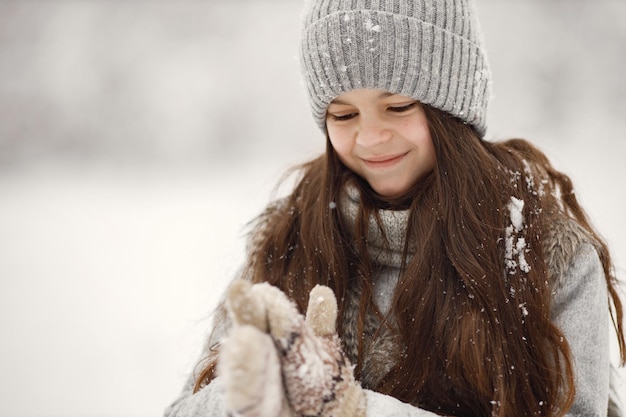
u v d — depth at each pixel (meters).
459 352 1.23
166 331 4.72
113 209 9.38
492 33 14.76
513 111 13.88
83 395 3.92
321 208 1.43
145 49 18.06
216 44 18.11
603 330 1.26
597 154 10.53
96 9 18.56
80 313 5.20
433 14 1.28
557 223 1.31
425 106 1.31
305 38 1.34
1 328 4.98
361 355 1.30
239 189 10.09
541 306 1.23
